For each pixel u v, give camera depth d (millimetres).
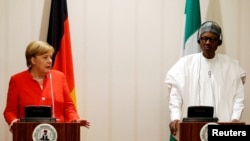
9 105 3996
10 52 5223
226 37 5285
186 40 4977
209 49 4293
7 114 3949
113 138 5242
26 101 3959
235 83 4332
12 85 4031
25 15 5230
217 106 4266
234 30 5281
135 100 5273
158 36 5277
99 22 5258
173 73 4359
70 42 5039
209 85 4312
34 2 5223
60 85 4094
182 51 5035
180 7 5277
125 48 5266
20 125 3145
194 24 4977
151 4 5281
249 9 5281
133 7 5281
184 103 4305
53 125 3166
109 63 5258
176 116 4125
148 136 5262
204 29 4301
